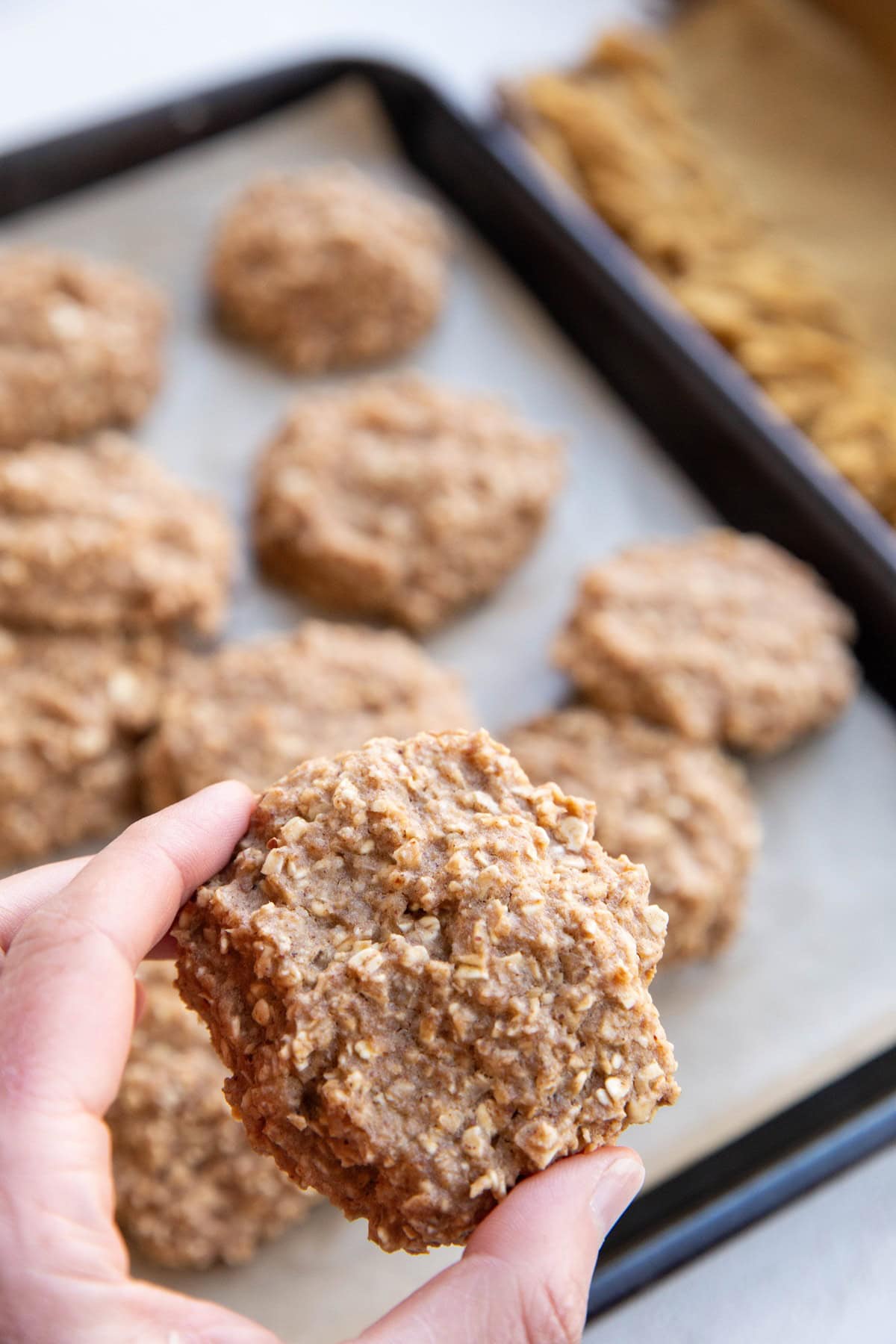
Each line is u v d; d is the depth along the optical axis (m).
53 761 0.46
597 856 0.32
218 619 0.50
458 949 0.30
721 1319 0.39
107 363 0.54
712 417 0.54
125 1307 0.28
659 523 0.55
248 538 0.53
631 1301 0.39
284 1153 0.30
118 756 0.48
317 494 0.52
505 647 0.52
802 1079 0.43
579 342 0.59
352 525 0.52
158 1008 0.42
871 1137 0.41
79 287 0.55
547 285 0.60
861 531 0.50
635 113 0.65
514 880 0.31
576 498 0.55
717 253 0.60
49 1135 0.28
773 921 0.46
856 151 0.64
